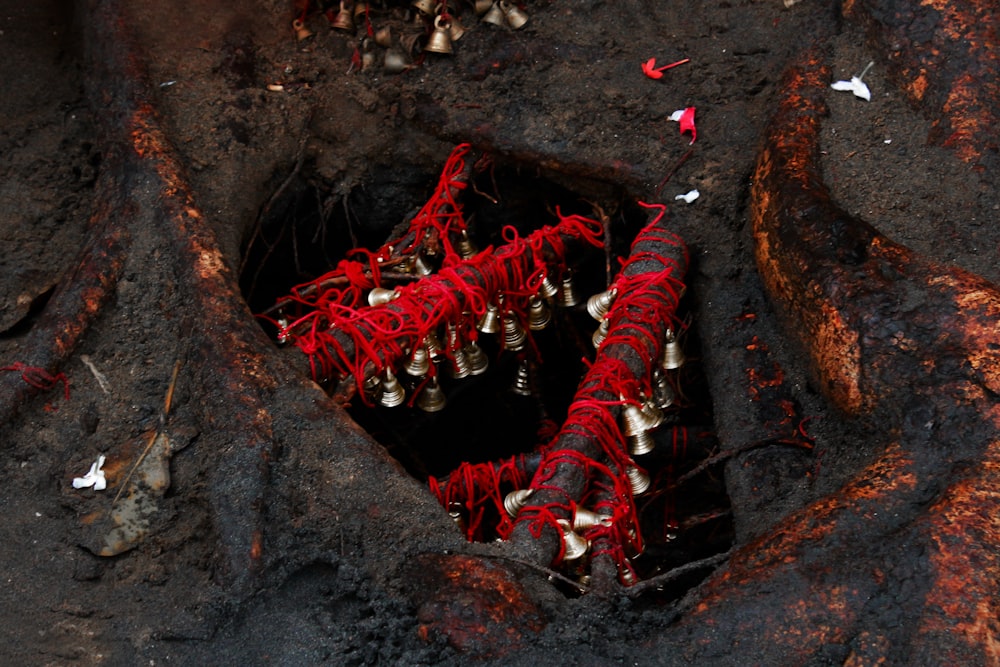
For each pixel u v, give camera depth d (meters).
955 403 3.19
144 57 4.63
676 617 2.98
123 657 2.97
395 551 3.15
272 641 2.98
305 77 4.88
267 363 3.57
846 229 3.72
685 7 5.04
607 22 5.06
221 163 4.45
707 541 4.48
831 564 2.91
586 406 3.64
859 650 2.75
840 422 3.60
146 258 3.91
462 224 4.69
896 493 3.07
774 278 3.90
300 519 3.21
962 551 2.83
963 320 3.33
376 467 3.31
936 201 4.00
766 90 4.70
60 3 5.33
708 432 4.32
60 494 3.37
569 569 3.44
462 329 4.12
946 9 4.32
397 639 2.95
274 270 5.03
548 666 2.84
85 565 3.20
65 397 3.59
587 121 4.68
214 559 3.17
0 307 4.11
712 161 4.47
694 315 4.23
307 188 4.88
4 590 3.13
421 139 4.89
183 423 3.50
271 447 3.33
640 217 4.65
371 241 5.21
